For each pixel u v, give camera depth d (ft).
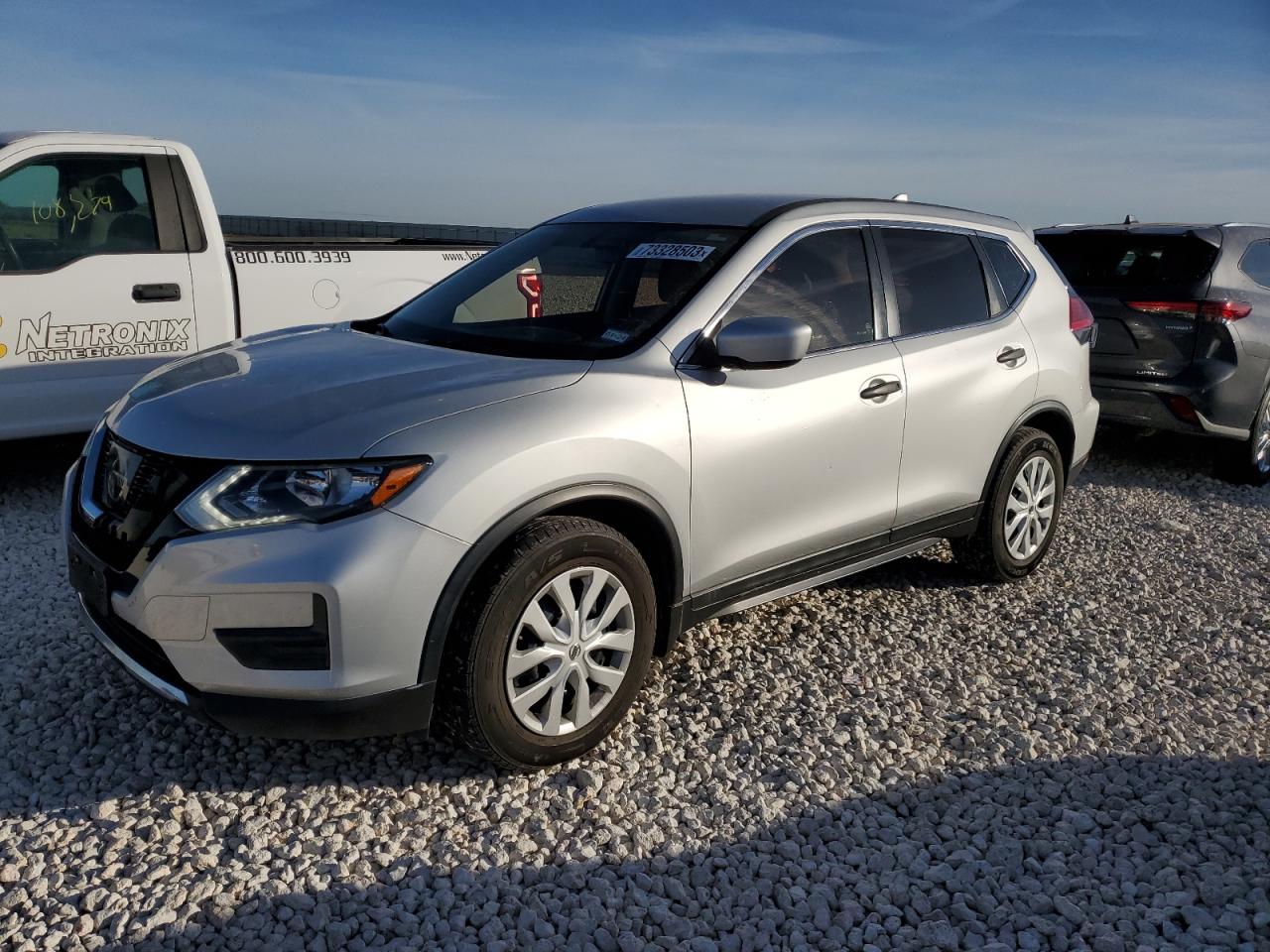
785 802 10.30
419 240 25.31
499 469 9.46
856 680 12.92
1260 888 9.10
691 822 9.89
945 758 11.28
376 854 9.23
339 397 9.94
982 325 15.08
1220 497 23.56
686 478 10.99
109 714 11.43
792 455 12.06
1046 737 11.85
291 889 8.76
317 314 22.40
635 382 10.79
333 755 10.78
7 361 18.57
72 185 19.26
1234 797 10.61
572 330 11.98
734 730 11.61
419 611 9.18
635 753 11.05
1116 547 19.06
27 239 18.79
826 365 12.59
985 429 14.88
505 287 13.08
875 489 13.37
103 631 10.11
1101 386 24.34
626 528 11.08
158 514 9.30
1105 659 13.98
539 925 8.42
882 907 8.80
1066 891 9.12
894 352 13.50
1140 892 9.06
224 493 9.07
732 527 11.69
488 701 9.74
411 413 9.55
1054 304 16.56
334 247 22.90
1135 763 11.35
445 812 9.89
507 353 11.68
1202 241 23.36
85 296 19.24
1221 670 13.82
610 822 9.84
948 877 9.21
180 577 8.98
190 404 10.18
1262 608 16.11
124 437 10.15
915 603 15.64
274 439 9.23
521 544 9.68
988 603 15.75
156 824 9.49
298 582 8.82
